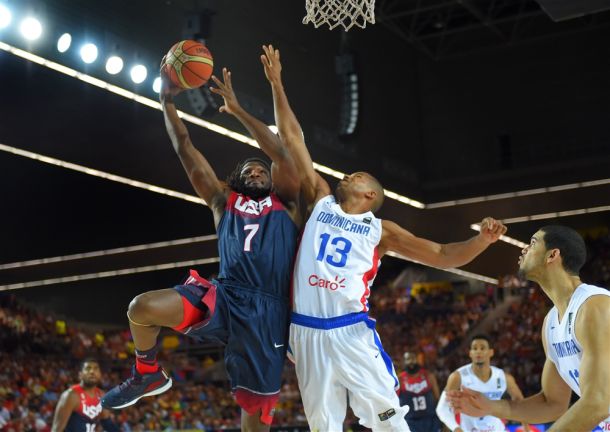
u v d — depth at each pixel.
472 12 20.09
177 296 4.26
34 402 20.72
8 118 13.91
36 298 30.36
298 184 4.65
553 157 20.80
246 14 15.64
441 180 21.66
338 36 18.48
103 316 31.80
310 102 17.23
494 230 4.22
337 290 4.34
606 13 20.48
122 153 15.92
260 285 4.41
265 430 4.43
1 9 11.27
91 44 12.49
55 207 20.47
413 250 4.47
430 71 22.41
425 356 27.14
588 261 28.31
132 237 22.80
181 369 25.91
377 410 4.28
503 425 8.09
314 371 4.32
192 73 4.85
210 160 16.50
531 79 21.36
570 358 3.99
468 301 29.84
